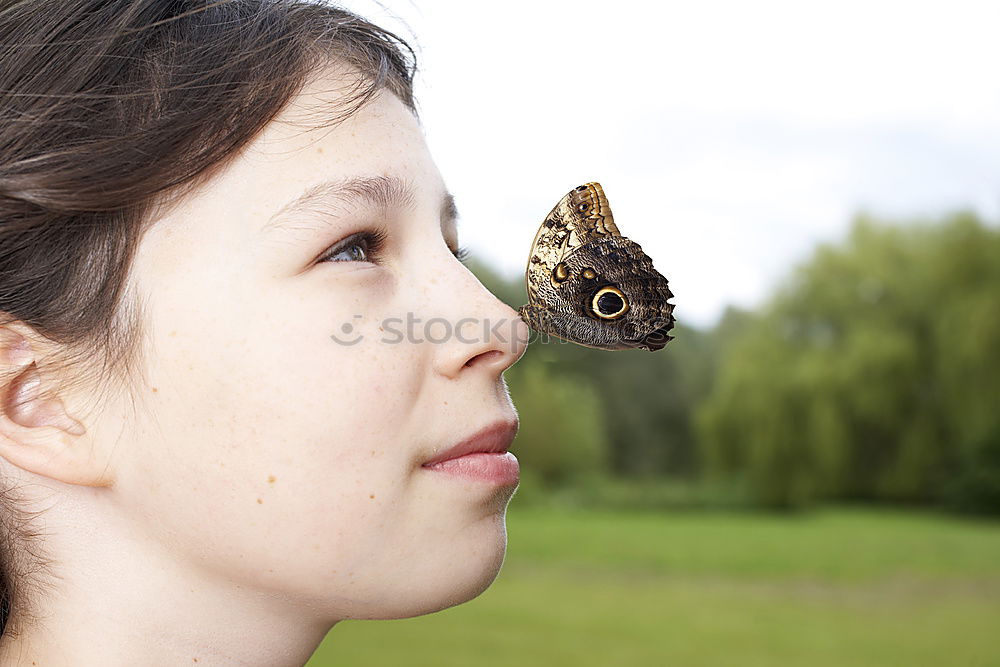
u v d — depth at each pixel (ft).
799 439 45.73
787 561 27.35
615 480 54.90
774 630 17.53
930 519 41.34
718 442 47.96
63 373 2.23
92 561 2.26
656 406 57.31
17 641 2.29
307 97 2.26
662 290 2.40
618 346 2.39
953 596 21.53
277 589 2.23
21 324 2.23
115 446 2.23
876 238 48.14
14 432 2.23
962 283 43.91
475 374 2.27
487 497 2.26
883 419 44.50
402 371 2.22
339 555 2.20
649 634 16.80
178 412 2.20
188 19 2.27
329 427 2.19
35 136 2.22
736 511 46.14
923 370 44.34
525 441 52.54
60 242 2.22
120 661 2.25
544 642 15.65
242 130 2.21
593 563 26.78
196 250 2.21
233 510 2.20
